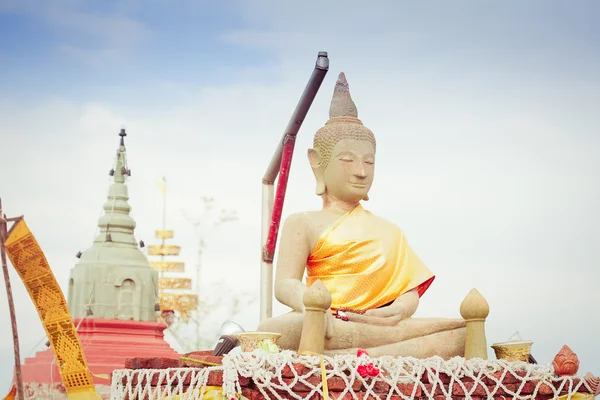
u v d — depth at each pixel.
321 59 10.83
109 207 20.53
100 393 17.22
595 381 9.69
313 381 8.96
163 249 23.14
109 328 18.81
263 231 13.09
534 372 9.66
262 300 12.69
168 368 9.11
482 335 10.13
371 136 11.46
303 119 11.65
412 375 9.24
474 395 9.45
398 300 10.73
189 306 22.92
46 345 17.25
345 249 10.82
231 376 8.67
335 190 11.28
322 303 9.45
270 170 12.95
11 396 12.98
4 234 12.13
